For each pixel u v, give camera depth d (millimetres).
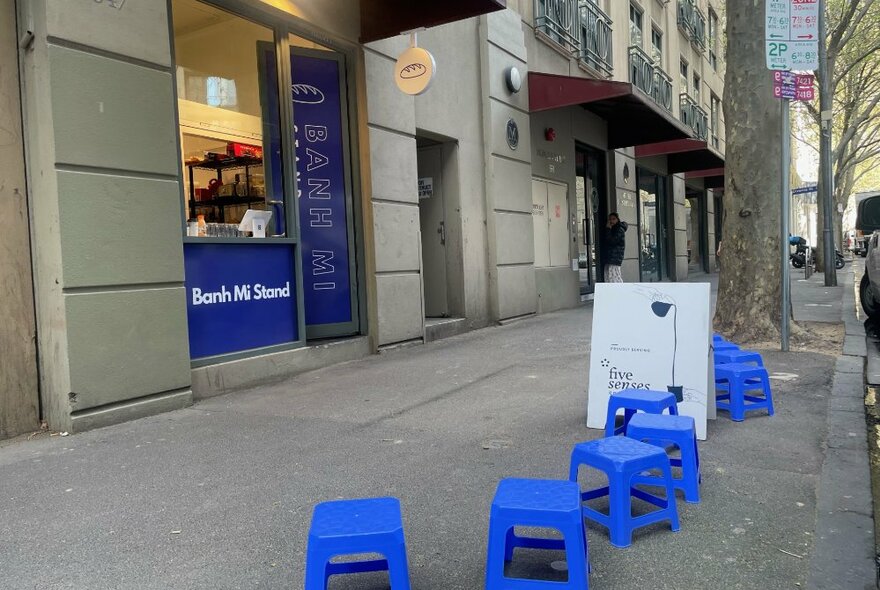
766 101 7625
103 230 4941
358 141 7852
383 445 4426
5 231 4805
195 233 6004
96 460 4238
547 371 6691
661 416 3699
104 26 4961
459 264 9656
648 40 18719
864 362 6758
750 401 5121
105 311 4961
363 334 7930
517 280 10750
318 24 7172
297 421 5074
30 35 4688
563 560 2822
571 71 13758
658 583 2637
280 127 6926
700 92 25156
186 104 5973
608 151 15211
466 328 9648
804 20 6887
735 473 3807
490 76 10188
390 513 2428
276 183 6941
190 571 2791
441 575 2729
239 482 3807
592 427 4723
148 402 5270
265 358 6484
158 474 3967
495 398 5656
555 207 12516
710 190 27656
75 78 4766
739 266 7875
